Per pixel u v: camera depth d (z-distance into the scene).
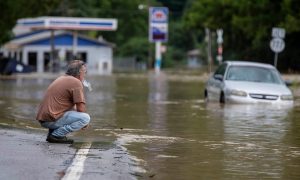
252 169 14.68
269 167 14.96
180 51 174.50
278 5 70.06
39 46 105.50
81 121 17.69
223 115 26.56
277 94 30.89
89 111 28.34
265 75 32.78
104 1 160.62
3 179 12.66
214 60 145.38
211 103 32.88
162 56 150.88
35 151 16.09
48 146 17.03
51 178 12.86
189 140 19.06
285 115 26.61
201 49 164.62
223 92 31.95
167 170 14.37
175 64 161.75
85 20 96.50
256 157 16.28
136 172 14.01
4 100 34.34
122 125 22.84
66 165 14.31
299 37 76.31
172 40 180.38
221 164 15.22
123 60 149.12
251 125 23.03
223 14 84.50
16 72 78.06
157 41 98.94
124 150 16.84
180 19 190.38
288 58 78.31
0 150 16.08
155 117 25.77
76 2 144.75
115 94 41.38
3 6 66.31
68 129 17.66
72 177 13.02
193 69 125.25
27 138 18.50
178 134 20.42
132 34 168.12
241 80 32.44
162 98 37.56
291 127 22.53
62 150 16.42
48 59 105.75
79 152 16.19
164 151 16.94
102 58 110.69
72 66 18.11
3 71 76.00
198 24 96.50
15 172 13.33
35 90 44.09
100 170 13.91
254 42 76.00
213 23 86.44
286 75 69.00
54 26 95.19
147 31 170.00
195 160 15.68
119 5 166.00
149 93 42.84
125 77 75.38
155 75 83.31
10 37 76.69
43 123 17.75
